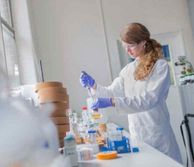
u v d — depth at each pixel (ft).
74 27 13.28
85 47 13.24
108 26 13.28
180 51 13.29
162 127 6.59
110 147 4.99
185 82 11.71
